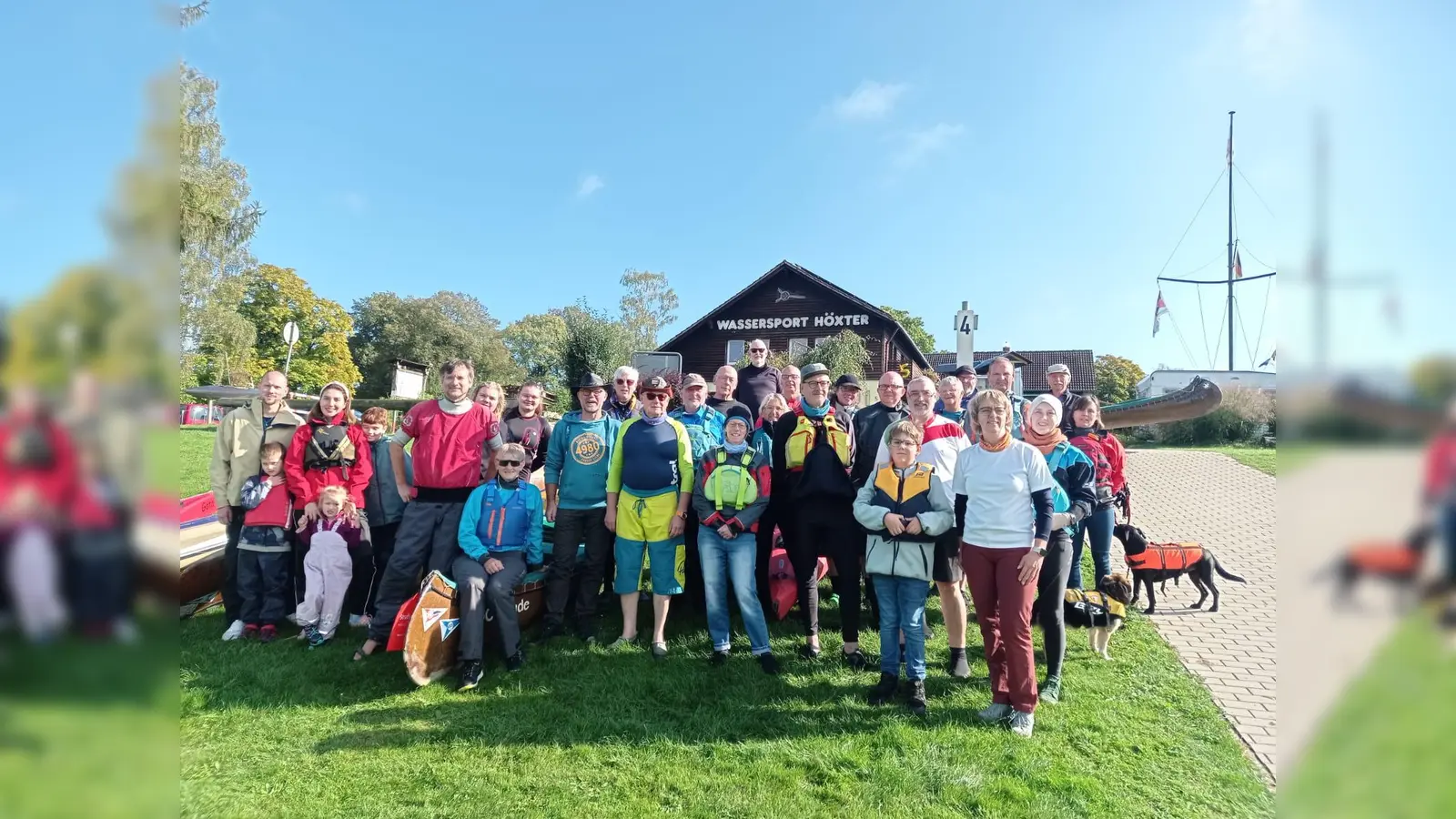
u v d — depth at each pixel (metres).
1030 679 3.92
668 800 3.26
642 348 39.19
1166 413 7.44
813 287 24.23
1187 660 4.98
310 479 5.03
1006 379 5.28
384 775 3.40
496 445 5.00
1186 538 8.76
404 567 4.74
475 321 58.69
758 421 5.65
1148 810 3.25
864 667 4.69
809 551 4.80
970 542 4.08
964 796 3.31
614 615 5.64
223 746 3.62
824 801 3.28
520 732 3.83
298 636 5.08
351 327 45.34
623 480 4.97
